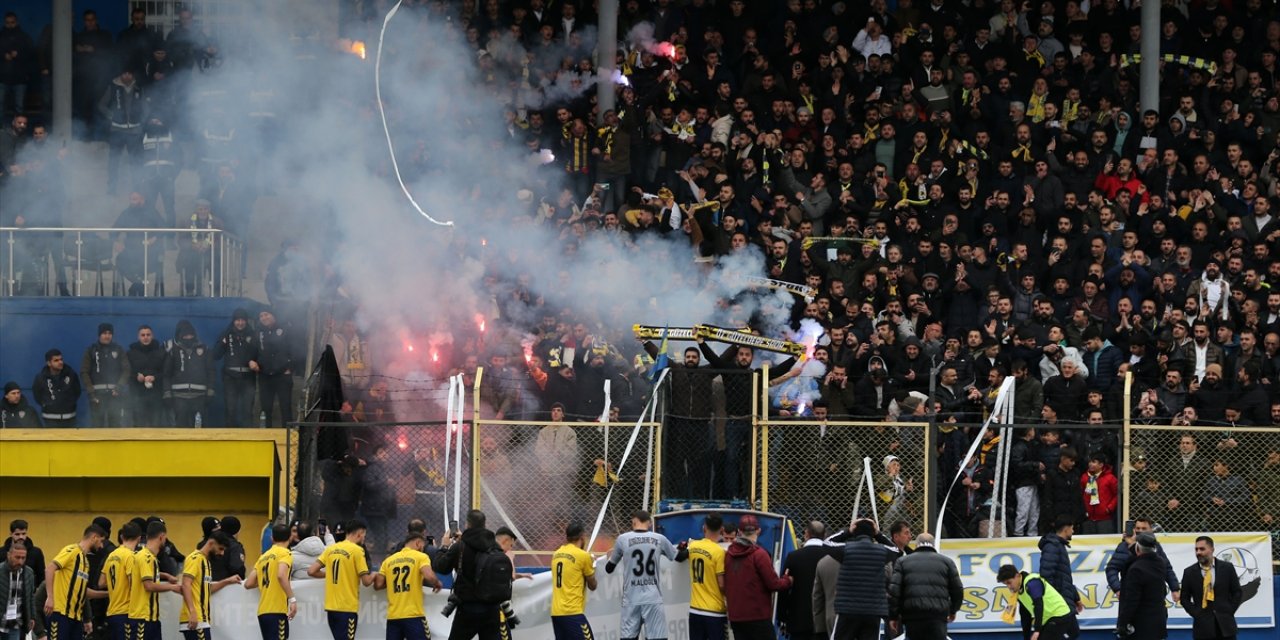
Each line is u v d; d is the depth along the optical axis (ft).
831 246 307.17
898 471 234.58
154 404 283.18
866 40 346.33
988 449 241.96
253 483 275.59
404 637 213.66
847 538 221.46
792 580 216.54
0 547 249.75
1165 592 223.71
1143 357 279.08
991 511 235.20
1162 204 317.01
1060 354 272.72
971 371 263.90
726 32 347.97
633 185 324.19
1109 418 262.67
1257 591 234.79
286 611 215.10
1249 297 298.56
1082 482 240.94
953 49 343.67
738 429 234.38
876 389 260.42
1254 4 360.89
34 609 229.45
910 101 329.31
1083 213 314.14
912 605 208.23
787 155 323.16
